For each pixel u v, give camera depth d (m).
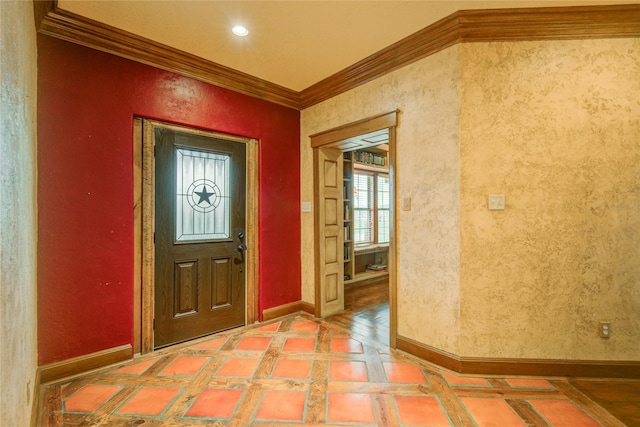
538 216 2.21
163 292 2.72
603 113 2.16
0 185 0.95
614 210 2.17
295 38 2.49
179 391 2.04
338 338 2.92
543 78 2.19
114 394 2.00
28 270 1.62
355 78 3.02
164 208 2.74
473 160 2.24
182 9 2.13
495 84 2.22
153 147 2.67
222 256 3.12
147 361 2.46
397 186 2.68
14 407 1.16
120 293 2.44
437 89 2.38
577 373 2.19
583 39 2.16
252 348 2.70
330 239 3.66
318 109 3.51
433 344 2.41
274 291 3.48
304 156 3.72
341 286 3.79
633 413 1.82
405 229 2.61
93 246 2.32
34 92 1.92
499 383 2.13
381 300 4.27
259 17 2.22
